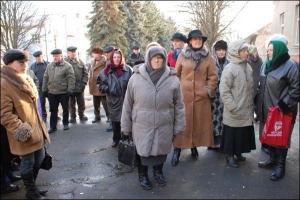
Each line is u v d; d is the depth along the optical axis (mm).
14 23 10211
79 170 3564
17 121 2422
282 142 3021
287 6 10500
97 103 6129
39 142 2656
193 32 3551
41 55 6277
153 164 2883
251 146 3562
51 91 5297
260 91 3307
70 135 5184
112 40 20109
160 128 2807
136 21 22484
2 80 2408
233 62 3320
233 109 3289
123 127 2908
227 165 3580
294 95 2906
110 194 2926
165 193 2916
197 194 2877
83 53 32781
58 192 2986
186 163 3689
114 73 4199
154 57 2736
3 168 2893
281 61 3006
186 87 3611
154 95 2750
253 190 2920
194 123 3646
